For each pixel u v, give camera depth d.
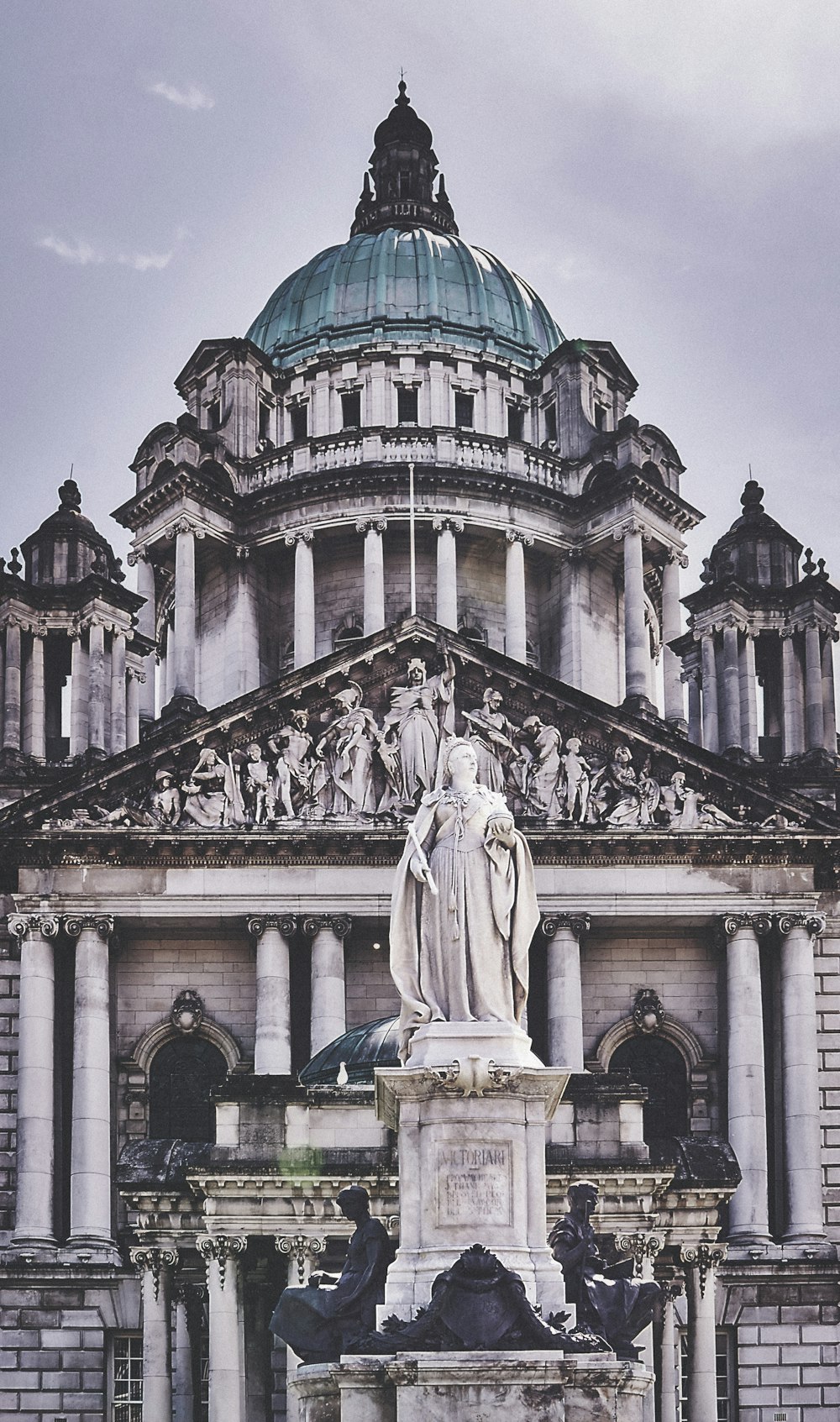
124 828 76.19
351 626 103.69
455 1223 27.11
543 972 78.50
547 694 78.88
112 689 87.56
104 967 76.06
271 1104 55.81
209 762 77.50
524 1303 25.69
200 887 76.56
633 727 78.50
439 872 28.45
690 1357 57.91
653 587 109.94
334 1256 55.62
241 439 106.44
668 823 77.75
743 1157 75.44
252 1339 56.91
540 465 105.56
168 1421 56.75
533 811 77.88
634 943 80.25
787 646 91.88
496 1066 27.28
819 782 87.00
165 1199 56.91
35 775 83.56
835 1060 78.50
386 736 78.25
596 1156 55.72
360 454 103.88
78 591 87.88
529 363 112.31
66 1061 76.38
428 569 104.56
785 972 77.88
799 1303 72.69
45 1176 73.81
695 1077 79.25
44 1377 71.19
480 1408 24.89
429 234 116.19
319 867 76.94
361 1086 56.62
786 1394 71.81
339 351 108.19
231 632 103.38
